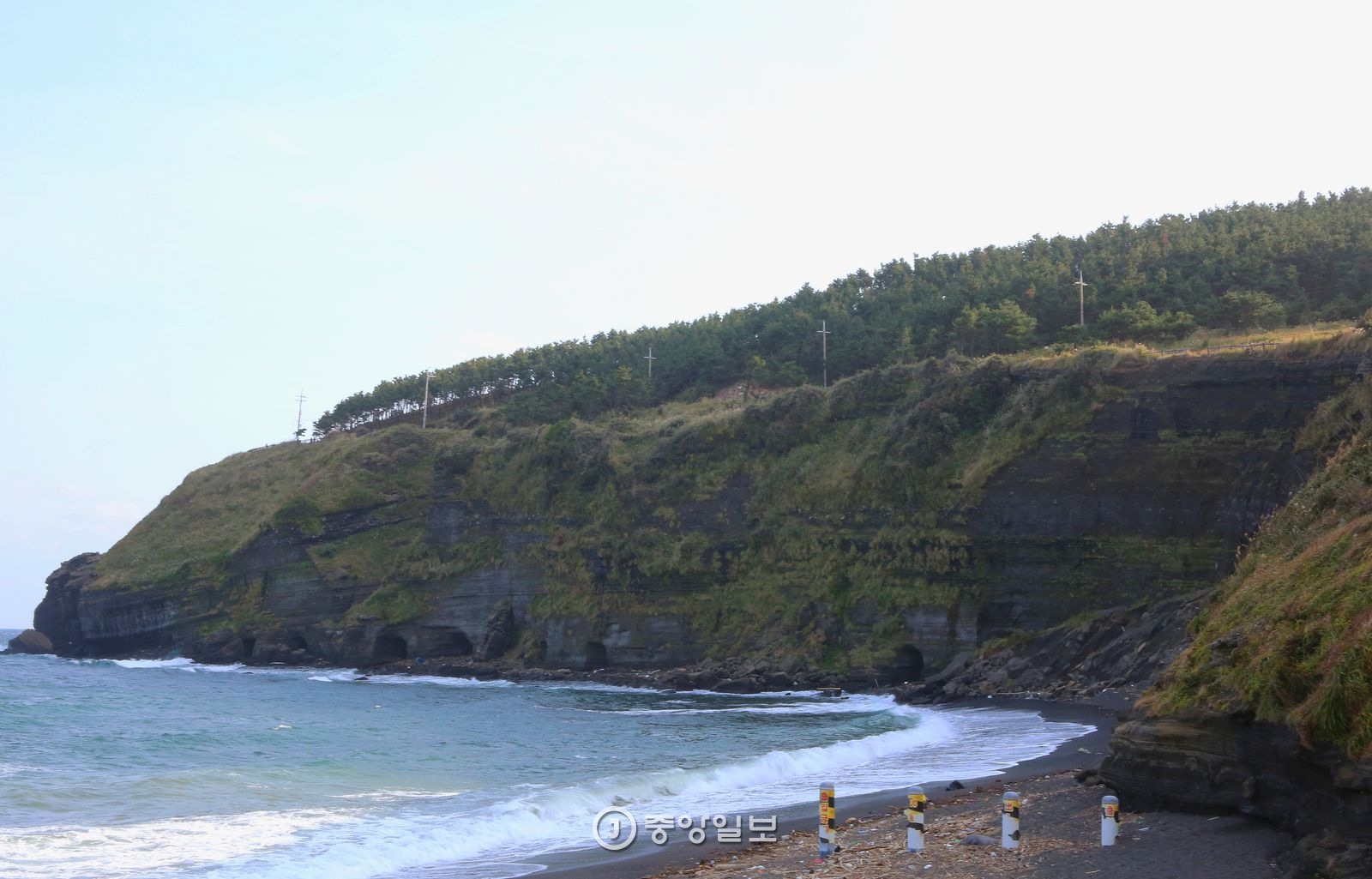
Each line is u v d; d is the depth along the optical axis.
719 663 75.88
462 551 99.44
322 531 108.25
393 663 97.19
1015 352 98.12
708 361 129.12
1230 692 18.17
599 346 148.75
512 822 23.47
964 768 31.00
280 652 104.12
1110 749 20.58
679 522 85.62
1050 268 109.56
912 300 123.75
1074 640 58.47
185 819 24.56
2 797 27.38
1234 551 58.34
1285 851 15.78
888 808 24.42
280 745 41.78
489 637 92.38
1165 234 112.38
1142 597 60.81
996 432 71.50
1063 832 18.70
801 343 122.44
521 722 51.88
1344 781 14.55
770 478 82.88
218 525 132.88
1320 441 55.50
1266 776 17.14
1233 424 60.75
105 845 21.69
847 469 78.94
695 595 81.88
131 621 120.81
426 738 44.25
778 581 78.06
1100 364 67.56
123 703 63.62
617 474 91.31
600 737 44.44
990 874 16.23
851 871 17.16
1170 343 84.75
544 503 94.56
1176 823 17.91
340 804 26.86
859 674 68.25
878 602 70.75
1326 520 24.78
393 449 116.19
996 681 58.28
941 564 68.81
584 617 86.50
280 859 20.25
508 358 158.12
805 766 32.06
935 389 77.62
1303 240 95.88
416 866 20.02
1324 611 17.28
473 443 106.38
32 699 64.69
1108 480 64.31
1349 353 57.03
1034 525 66.38
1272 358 60.03
